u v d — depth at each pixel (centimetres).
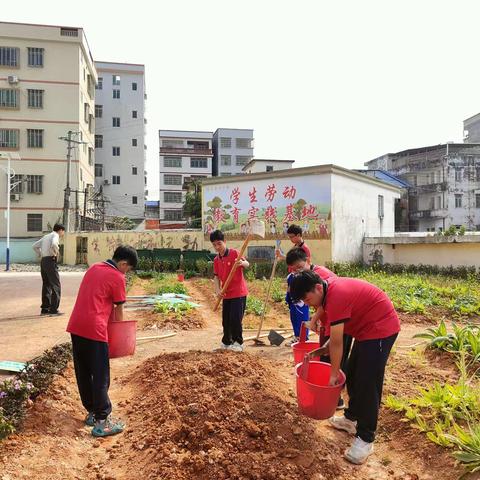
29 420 378
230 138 5781
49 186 3444
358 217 2136
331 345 357
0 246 3184
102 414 395
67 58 3481
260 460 329
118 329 437
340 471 339
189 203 4100
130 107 5003
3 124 3388
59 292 996
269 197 2089
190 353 565
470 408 402
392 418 421
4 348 670
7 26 3369
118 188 4941
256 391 431
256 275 1930
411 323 898
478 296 1079
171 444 354
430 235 1923
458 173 4153
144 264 2258
